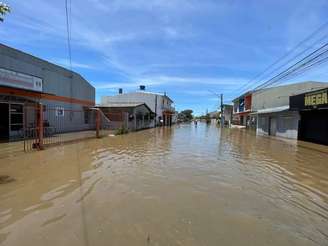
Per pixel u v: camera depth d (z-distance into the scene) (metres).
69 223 4.83
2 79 16.50
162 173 9.05
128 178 8.23
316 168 10.52
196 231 4.64
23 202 5.89
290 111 24.25
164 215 5.32
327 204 6.30
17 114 18.52
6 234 4.38
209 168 10.13
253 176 8.99
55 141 17.12
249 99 45.75
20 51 18.88
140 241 4.22
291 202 6.39
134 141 20.02
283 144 19.47
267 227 4.89
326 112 19.75
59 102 24.47
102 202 5.98
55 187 7.07
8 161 10.47
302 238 4.49
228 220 5.16
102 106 35.59
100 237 4.32
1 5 6.57
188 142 20.47
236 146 18.02
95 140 19.64
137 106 37.03
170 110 69.75
